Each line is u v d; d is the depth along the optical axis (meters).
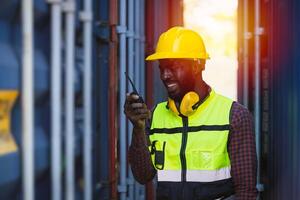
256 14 4.89
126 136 4.39
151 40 5.61
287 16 4.24
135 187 4.62
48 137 1.78
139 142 2.94
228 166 2.95
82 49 2.10
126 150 4.34
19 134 1.58
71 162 1.81
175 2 5.95
